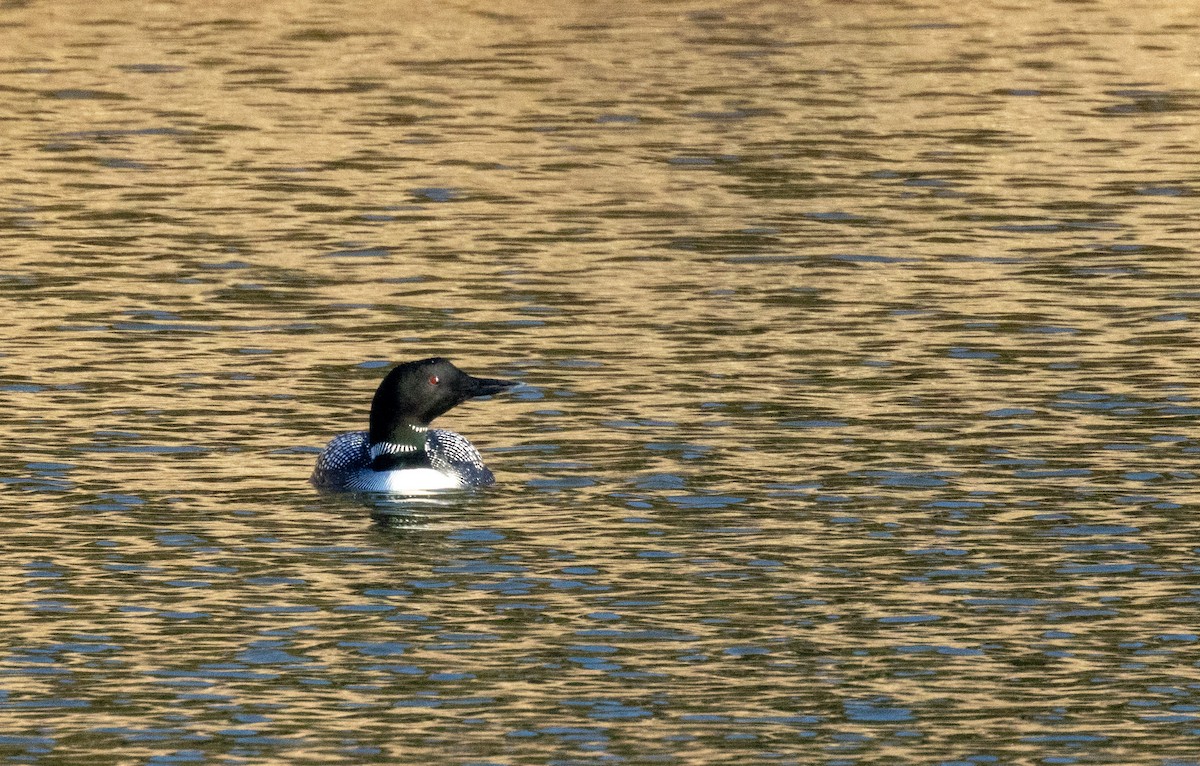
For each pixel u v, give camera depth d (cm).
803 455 1742
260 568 1484
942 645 1349
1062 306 2214
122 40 3803
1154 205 2681
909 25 4009
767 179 2827
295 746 1199
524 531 1562
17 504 1614
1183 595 1435
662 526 1573
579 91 3409
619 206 2680
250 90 3400
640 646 1346
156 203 2683
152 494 1644
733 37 3891
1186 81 3488
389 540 1543
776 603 1420
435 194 2744
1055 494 1645
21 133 3069
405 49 3769
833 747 1199
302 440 1797
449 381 1664
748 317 2177
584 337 2105
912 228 2564
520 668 1310
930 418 1841
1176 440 1778
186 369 1995
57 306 2209
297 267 2383
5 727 1221
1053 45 3803
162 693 1272
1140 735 1216
